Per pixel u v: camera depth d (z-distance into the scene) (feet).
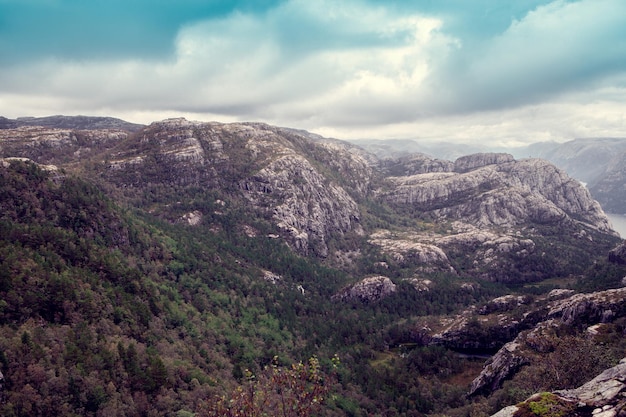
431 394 544.21
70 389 318.24
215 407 155.53
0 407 277.44
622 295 489.26
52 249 498.69
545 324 535.60
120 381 358.84
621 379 102.42
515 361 467.52
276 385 150.71
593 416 93.25
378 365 632.38
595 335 425.69
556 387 231.71
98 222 646.74
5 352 314.96
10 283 390.42
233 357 524.93
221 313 626.23
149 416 338.54
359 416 478.59
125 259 620.90
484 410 385.50
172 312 545.03
